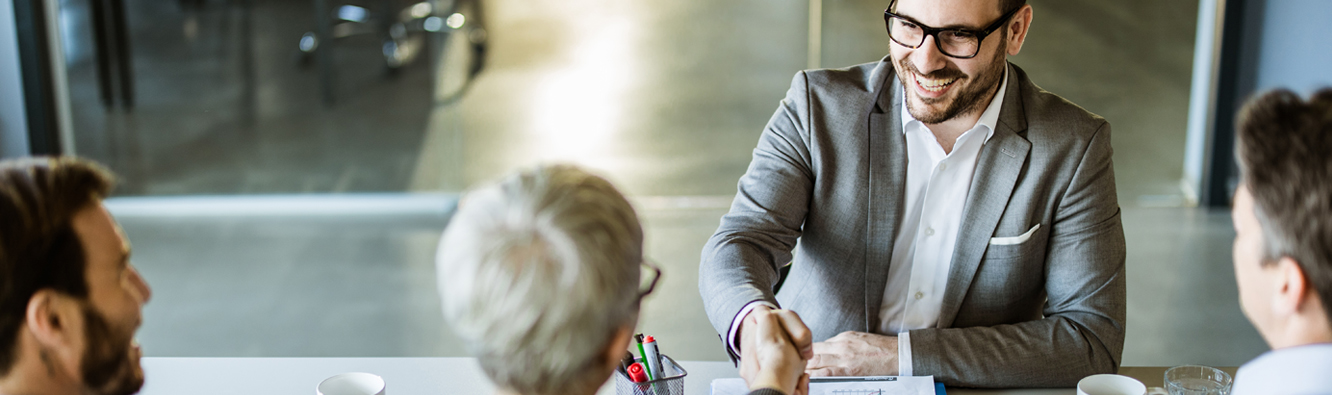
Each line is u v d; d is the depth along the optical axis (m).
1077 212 1.33
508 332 0.67
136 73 4.27
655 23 4.16
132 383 0.84
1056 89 4.11
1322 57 3.79
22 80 4.12
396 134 4.35
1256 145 0.72
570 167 0.72
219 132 4.36
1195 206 4.46
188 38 4.23
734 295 1.20
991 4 1.16
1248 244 0.75
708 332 3.23
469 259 0.67
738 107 4.24
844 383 1.26
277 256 4.11
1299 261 0.70
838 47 4.12
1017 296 1.40
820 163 1.38
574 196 0.68
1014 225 1.34
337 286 3.77
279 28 4.22
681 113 4.27
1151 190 4.37
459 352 3.15
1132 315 3.32
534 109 4.29
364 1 4.19
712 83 4.22
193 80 4.29
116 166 4.37
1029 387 1.30
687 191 4.37
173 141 4.37
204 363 1.39
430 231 4.38
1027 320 1.46
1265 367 0.73
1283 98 0.72
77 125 4.30
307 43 4.23
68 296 0.75
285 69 4.27
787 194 1.38
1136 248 3.98
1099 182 1.32
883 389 1.25
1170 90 4.14
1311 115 0.70
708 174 4.34
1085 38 4.04
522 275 0.66
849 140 1.38
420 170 4.41
